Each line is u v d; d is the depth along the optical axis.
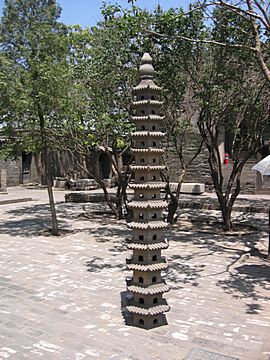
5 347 5.85
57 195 25.64
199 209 19.23
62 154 29.53
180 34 11.84
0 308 7.33
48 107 12.34
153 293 6.32
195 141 24.47
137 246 6.38
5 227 15.30
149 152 6.35
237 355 5.59
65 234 13.94
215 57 12.92
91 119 13.02
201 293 8.09
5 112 12.28
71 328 6.49
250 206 18.50
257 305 7.45
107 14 10.45
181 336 6.19
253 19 9.05
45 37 12.48
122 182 16.30
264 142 20.98
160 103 6.57
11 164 29.33
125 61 12.91
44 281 8.88
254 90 13.43
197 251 11.48
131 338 6.12
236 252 11.36
